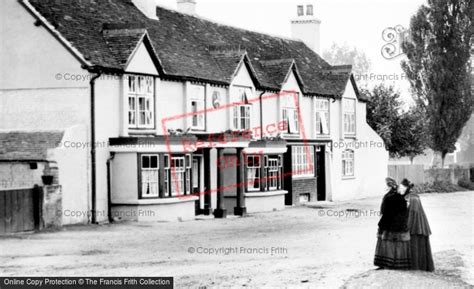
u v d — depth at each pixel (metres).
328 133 42.56
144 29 28.78
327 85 43.12
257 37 42.62
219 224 28.11
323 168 42.56
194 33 36.59
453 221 30.09
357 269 17.33
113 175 27.98
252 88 36.12
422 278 15.43
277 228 26.92
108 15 30.83
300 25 48.84
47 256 19.48
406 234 16.28
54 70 27.42
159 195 28.28
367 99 47.22
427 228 16.42
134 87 29.00
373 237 24.16
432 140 55.19
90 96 26.94
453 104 54.25
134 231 25.00
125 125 28.23
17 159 26.03
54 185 25.41
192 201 30.25
